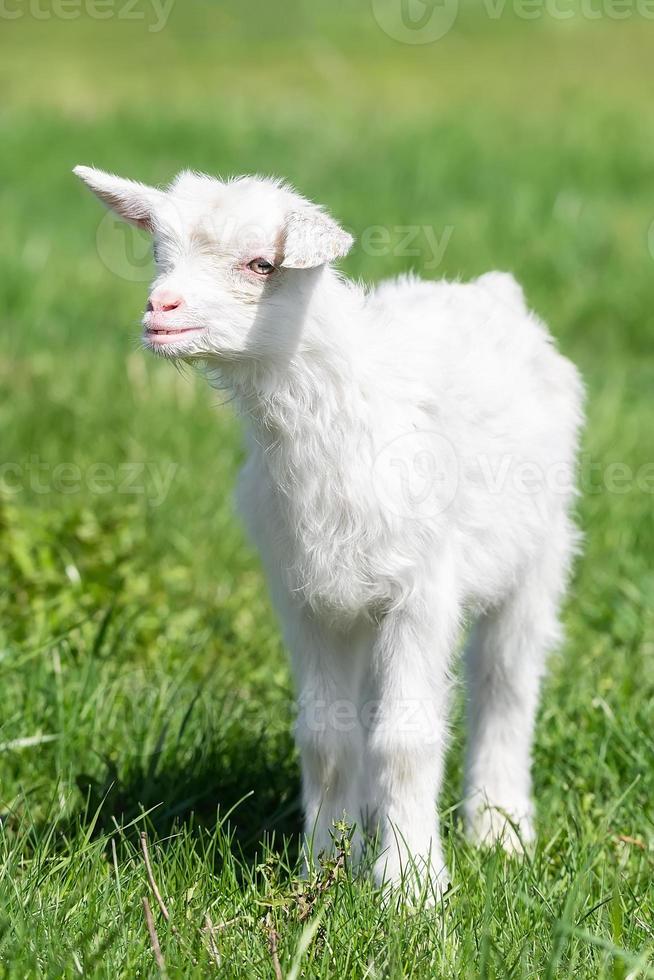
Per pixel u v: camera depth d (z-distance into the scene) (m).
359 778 7.13
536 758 8.25
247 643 9.64
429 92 31.30
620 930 6.05
